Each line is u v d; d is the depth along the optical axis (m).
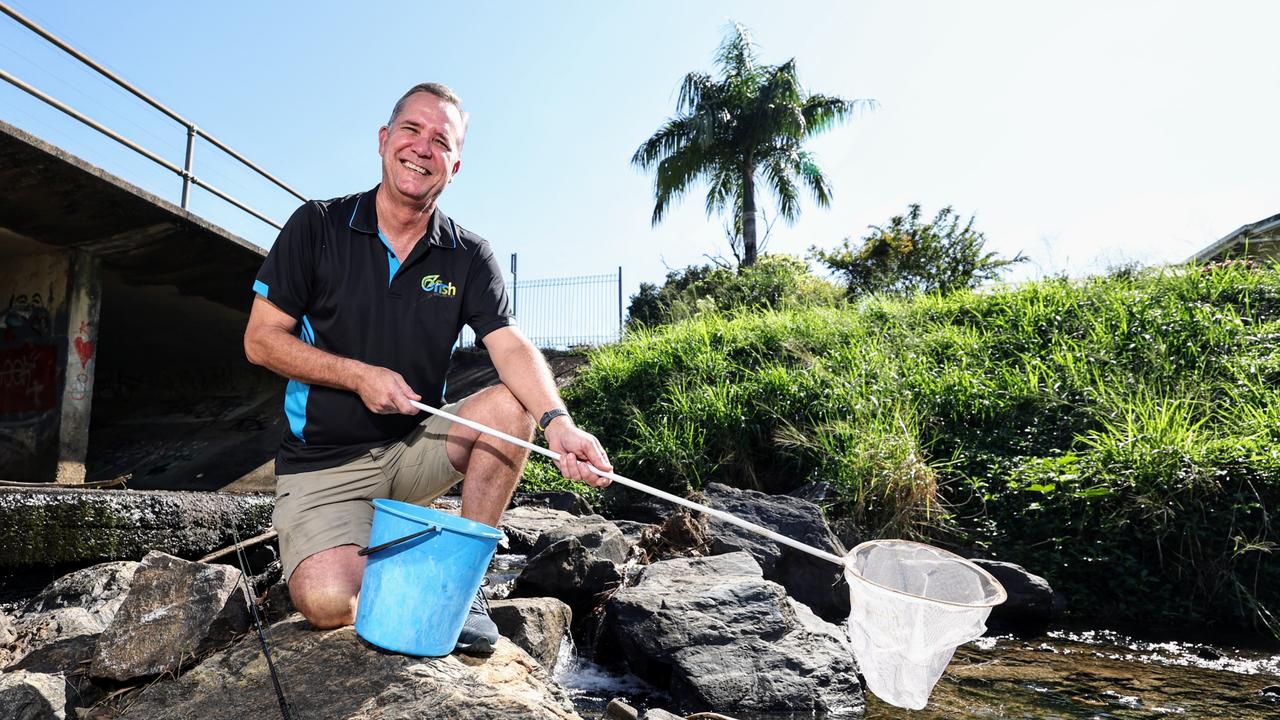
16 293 9.03
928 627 2.02
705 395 10.02
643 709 3.38
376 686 2.17
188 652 2.63
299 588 2.42
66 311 8.66
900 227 21.53
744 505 6.50
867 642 2.10
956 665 4.23
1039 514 6.66
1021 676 3.99
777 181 22.55
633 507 8.81
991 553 6.52
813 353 11.28
